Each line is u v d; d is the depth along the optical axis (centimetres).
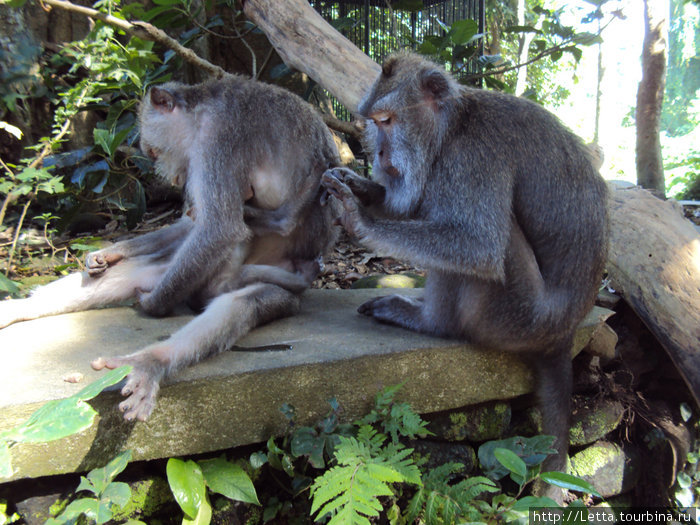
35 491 76
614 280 130
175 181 117
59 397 73
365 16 232
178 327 102
